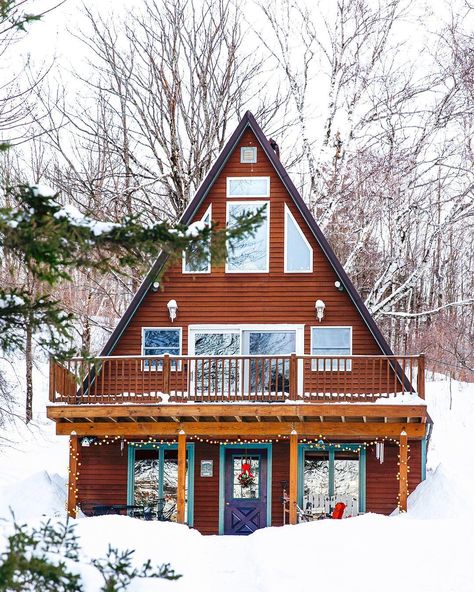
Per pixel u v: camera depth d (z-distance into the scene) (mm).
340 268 23344
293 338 23609
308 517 22969
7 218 8266
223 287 23781
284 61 33844
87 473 23656
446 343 38062
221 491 23391
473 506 21312
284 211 23812
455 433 29875
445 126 31625
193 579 15258
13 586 7559
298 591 14781
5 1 9414
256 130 23797
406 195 34219
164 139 34219
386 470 23375
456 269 46875
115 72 34469
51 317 9602
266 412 21188
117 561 8977
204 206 23766
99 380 23562
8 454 28484
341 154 32312
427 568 15695
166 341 23703
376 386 23141
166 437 23234
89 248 9109
